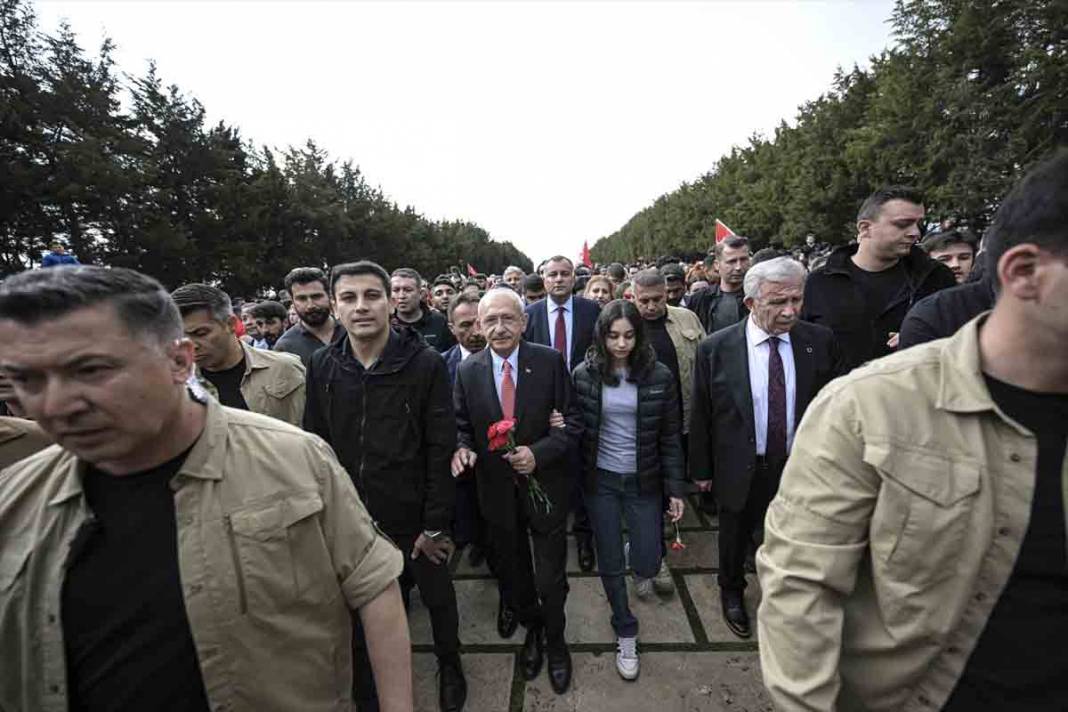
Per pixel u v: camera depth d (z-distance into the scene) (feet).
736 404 8.08
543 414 7.79
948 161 60.59
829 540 3.23
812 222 83.15
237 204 85.76
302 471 3.60
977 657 3.00
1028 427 2.88
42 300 2.54
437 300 22.35
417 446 7.14
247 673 3.26
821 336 8.09
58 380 2.64
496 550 8.20
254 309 16.10
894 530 3.04
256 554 3.28
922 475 2.98
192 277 76.64
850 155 75.10
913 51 66.95
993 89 55.52
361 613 3.92
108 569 3.12
